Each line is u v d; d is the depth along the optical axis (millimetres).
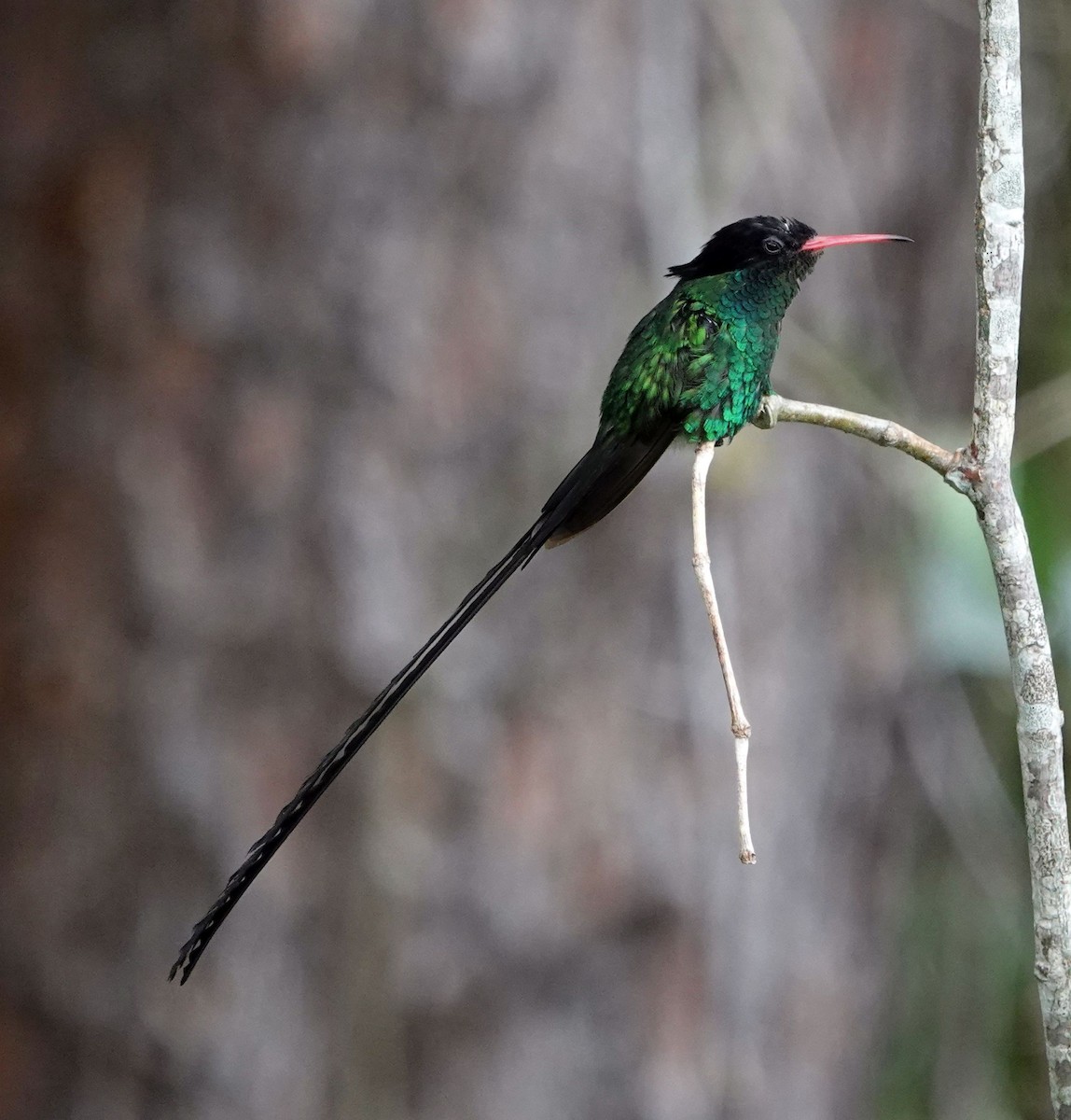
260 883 10195
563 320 10094
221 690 10117
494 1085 10312
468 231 9977
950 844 12930
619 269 10211
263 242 9922
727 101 10711
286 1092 10219
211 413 10031
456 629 6730
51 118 10062
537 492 10094
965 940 12805
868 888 12266
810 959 11516
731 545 10719
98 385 10094
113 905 10289
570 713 10320
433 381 9992
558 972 10398
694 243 10383
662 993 10641
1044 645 5312
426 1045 10297
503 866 10242
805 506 11094
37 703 10273
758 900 11000
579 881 10383
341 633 10031
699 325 7121
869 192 11586
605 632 10398
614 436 7281
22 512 10219
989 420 5348
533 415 10078
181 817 10188
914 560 11477
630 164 10203
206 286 9969
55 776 10281
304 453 10008
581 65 10047
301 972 10258
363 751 10141
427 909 10211
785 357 11008
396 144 9867
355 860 10156
